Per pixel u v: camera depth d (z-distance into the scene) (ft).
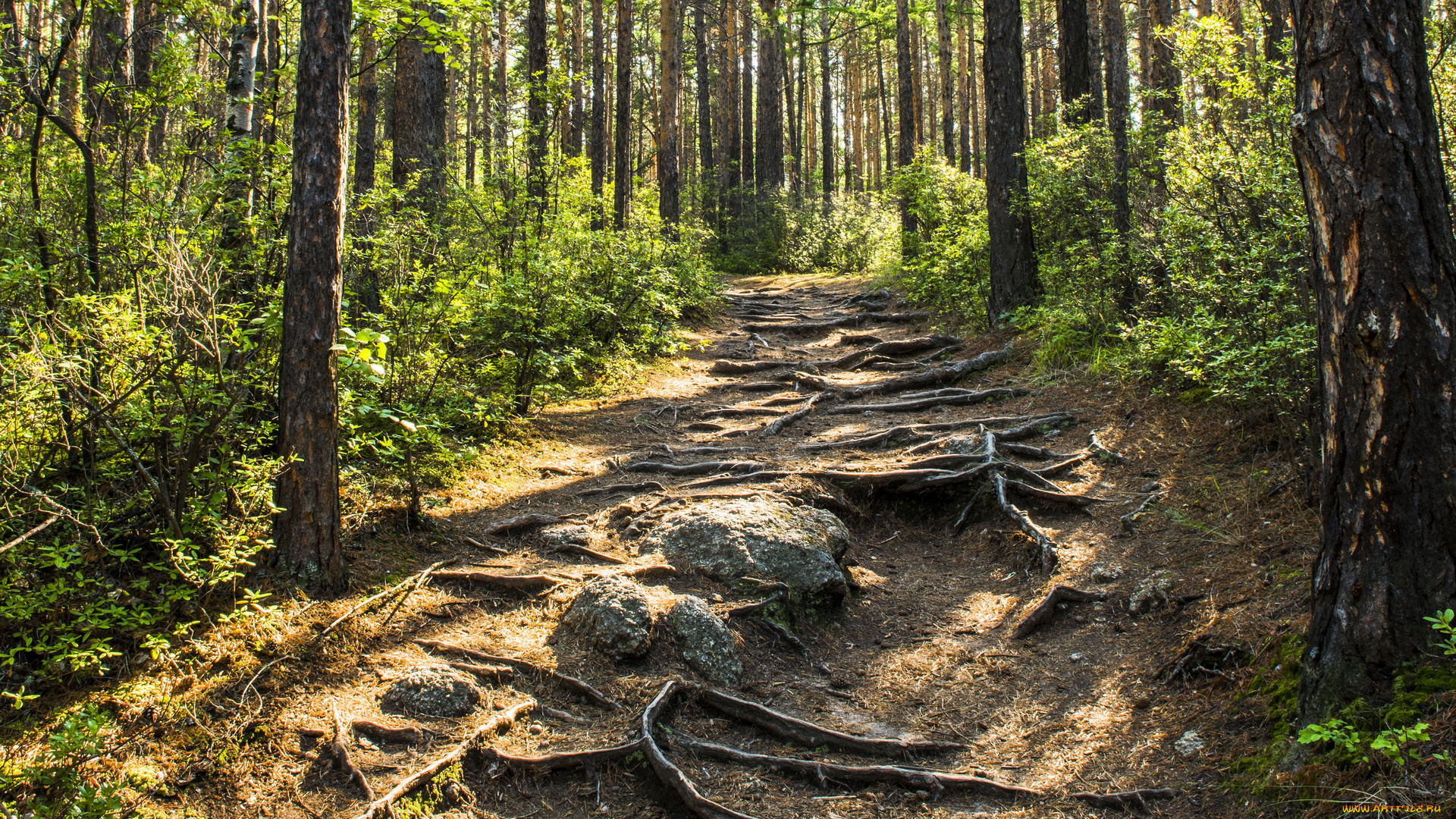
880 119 144.05
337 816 10.48
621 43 50.93
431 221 29.07
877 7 81.82
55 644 11.82
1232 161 19.27
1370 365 9.70
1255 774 10.14
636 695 13.17
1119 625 15.03
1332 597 10.18
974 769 12.03
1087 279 29.17
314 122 13.87
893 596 17.93
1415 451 9.52
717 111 107.76
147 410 13.69
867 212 75.97
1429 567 9.52
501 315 24.94
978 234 38.91
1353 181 9.72
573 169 39.32
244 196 17.61
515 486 21.20
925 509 21.38
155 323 14.06
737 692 13.94
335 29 13.93
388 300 20.21
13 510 12.38
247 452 15.61
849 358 35.83
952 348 35.63
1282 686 11.28
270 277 17.35
